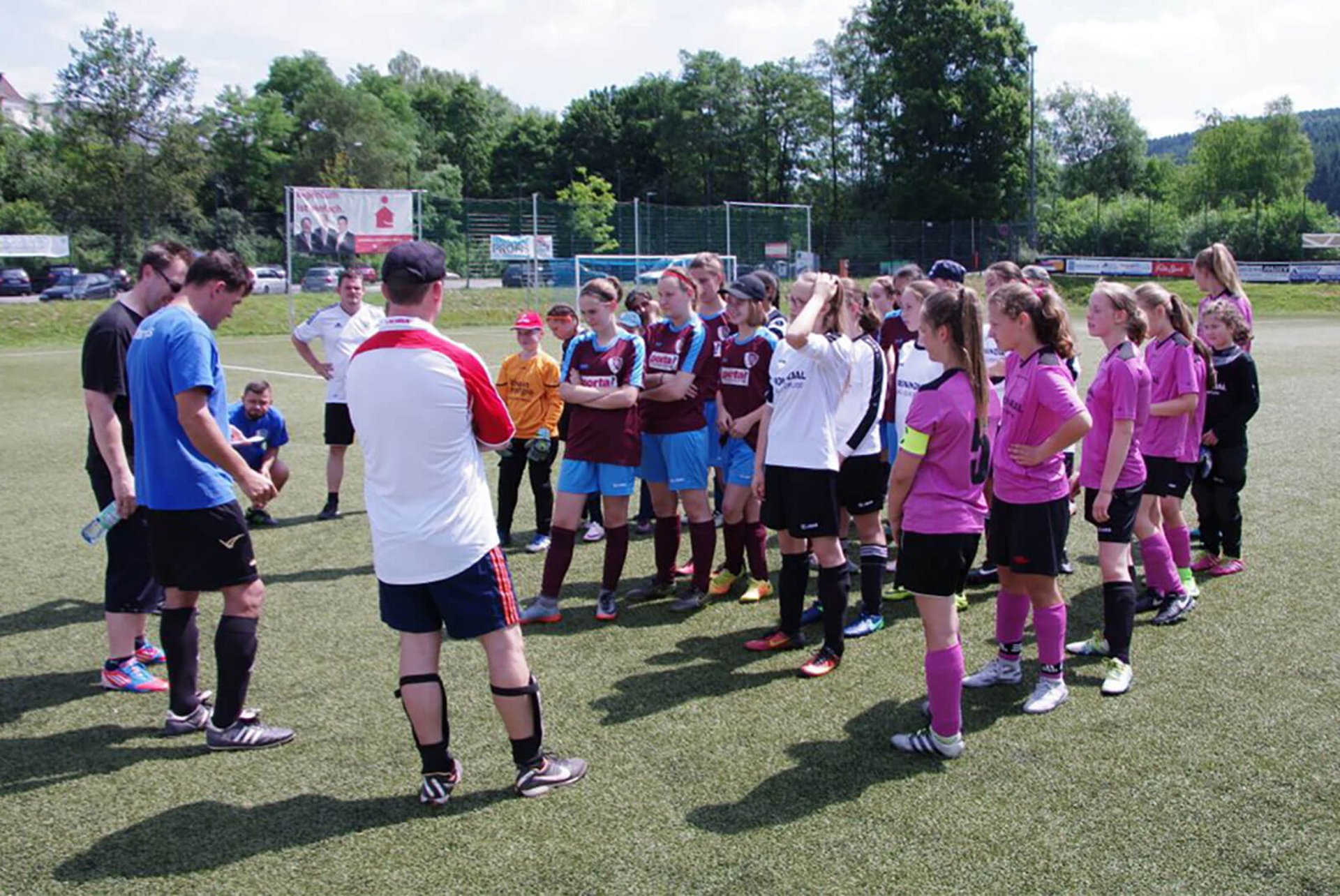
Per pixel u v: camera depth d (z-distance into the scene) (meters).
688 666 4.72
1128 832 3.17
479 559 3.34
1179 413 5.09
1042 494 4.02
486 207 34.69
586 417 5.32
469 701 4.32
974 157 54.84
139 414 3.84
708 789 3.50
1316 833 3.15
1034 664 4.72
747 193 73.38
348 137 65.81
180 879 3.00
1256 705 4.12
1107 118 76.38
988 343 6.34
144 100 39.88
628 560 6.71
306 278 32.78
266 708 4.27
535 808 3.39
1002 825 3.23
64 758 3.83
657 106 82.00
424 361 3.23
